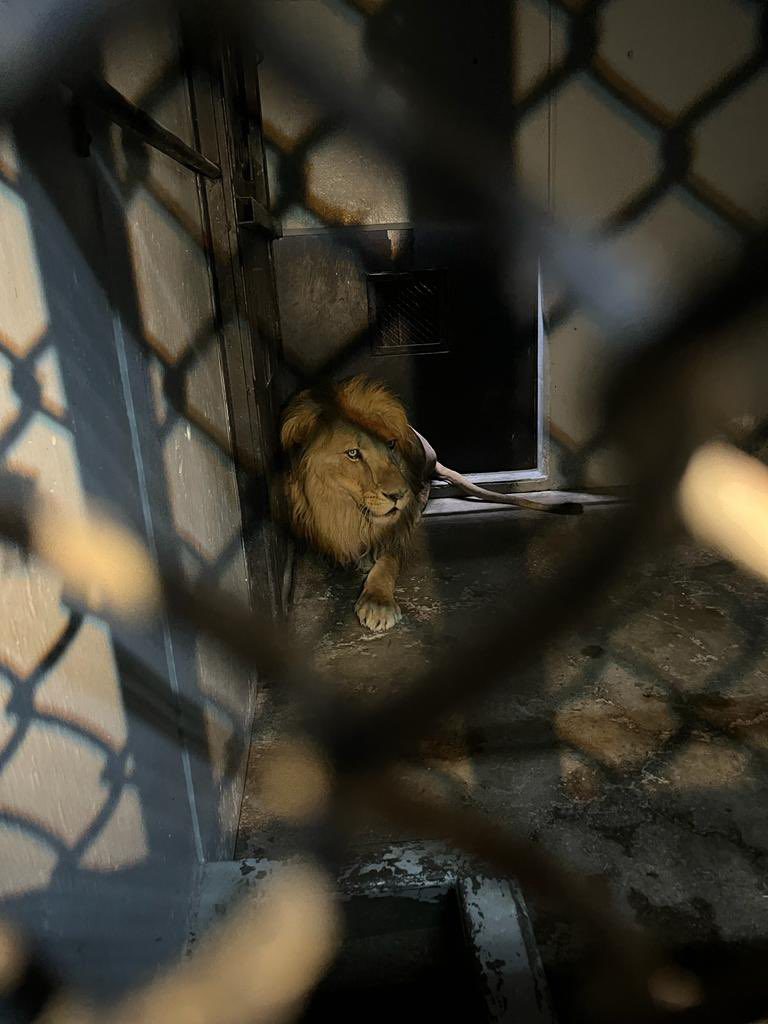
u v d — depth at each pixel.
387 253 3.45
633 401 0.49
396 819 1.28
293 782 1.92
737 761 1.97
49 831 0.78
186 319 1.59
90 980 0.86
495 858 1.41
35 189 0.84
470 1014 1.29
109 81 1.13
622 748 2.02
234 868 1.43
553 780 1.91
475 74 3.17
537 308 3.57
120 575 0.99
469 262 3.48
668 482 0.50
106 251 1.09
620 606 2.71
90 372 0.98
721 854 1.68
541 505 3.54
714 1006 1.29
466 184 2.19
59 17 0.76
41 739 0.77
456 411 3.73
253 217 2.23
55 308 0.88
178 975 1.17
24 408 0.78
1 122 0.76
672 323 0.48
